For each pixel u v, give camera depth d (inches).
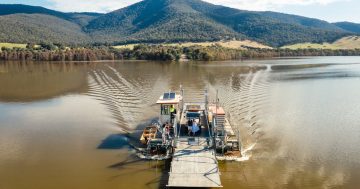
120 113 2032.5
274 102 2278.5
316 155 1365.7
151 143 1392.7
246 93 2593.5
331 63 5610.2
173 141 1390.3
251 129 1684.3
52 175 1232.8
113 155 1398.9
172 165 1166.3
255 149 1423.5
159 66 5017.2
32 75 3996.1
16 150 1482.5
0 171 1277.1
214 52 6628.9
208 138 1412.4
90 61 6314.0
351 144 1483.8
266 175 1190.3
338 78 3501.5
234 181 1147.9
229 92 2635.3
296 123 1791.3
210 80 3309.5
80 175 1225.4
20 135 1684.3
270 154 1371.8
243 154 1368.1
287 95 2527.1
